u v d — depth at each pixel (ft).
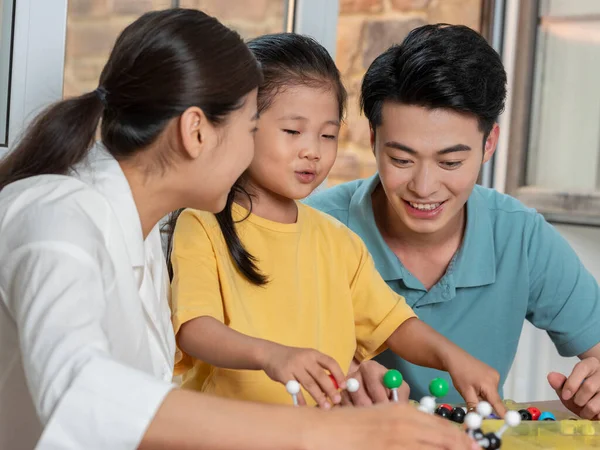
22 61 4.53
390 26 7.55
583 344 4.84
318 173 3.90
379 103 4.18
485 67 4.09
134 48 2.97
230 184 3.14
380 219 4.87
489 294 4.82
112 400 2.29
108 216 2.86
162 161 3.03
